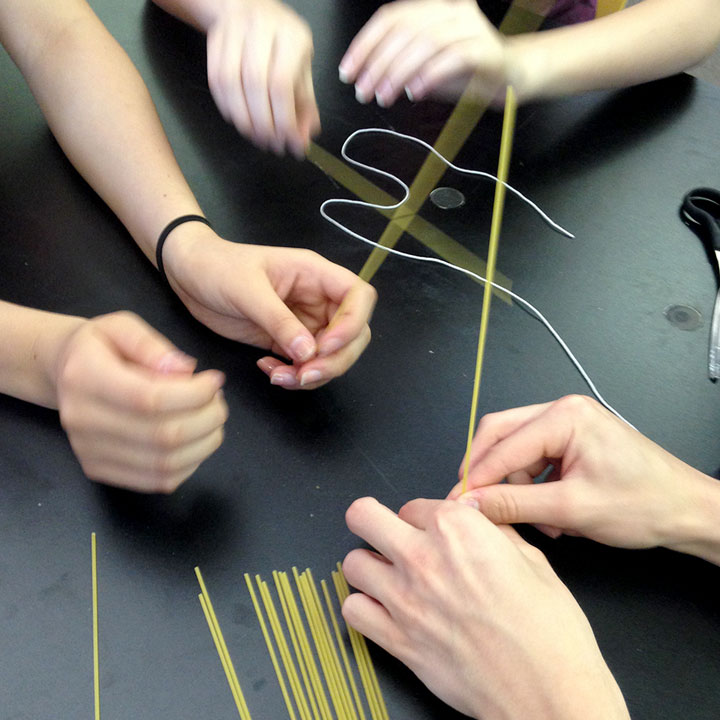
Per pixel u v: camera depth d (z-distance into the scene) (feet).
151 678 1.76
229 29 2.74
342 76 2.79
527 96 3.03
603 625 1.91
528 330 2.42
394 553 1.86
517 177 2.84
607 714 1.67
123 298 2.36
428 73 2.69
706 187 2.85
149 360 1.94
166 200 2.44
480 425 2.13
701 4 3.26
